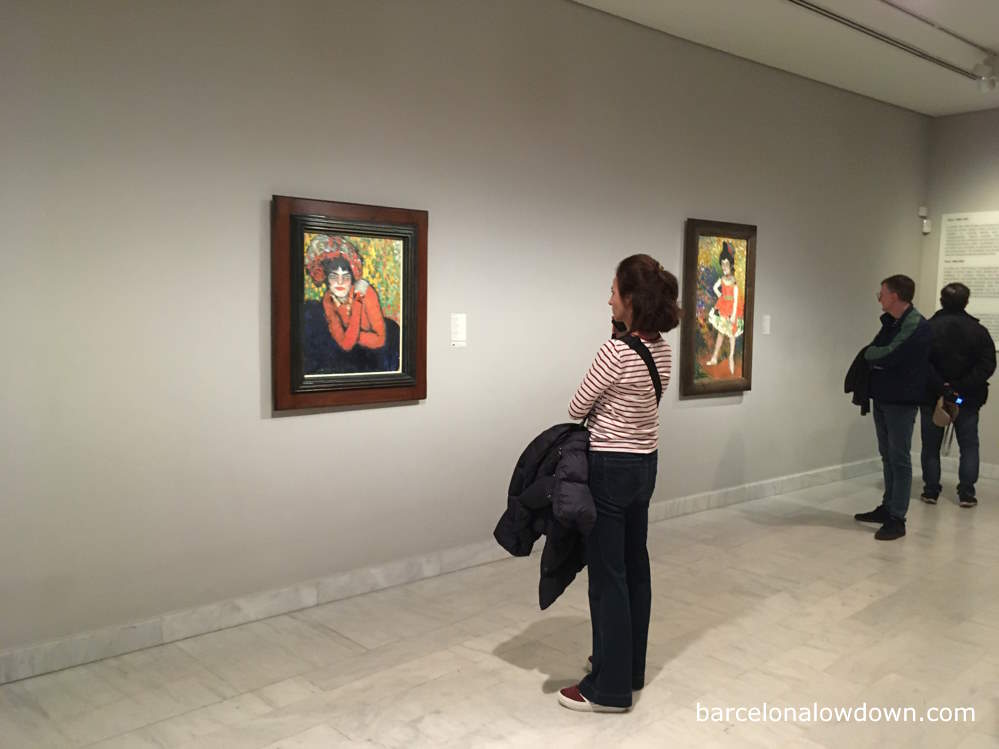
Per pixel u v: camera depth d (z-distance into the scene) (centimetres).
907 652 341
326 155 373
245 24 345
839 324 671
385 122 392
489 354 443
